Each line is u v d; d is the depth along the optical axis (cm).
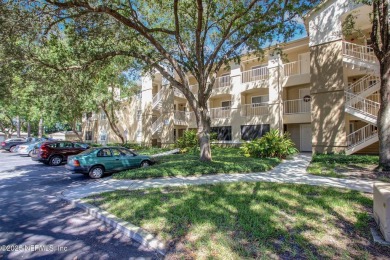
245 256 318
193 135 1919
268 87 1862
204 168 937
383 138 884
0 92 1062
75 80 1162
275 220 424
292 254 320
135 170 975
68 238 410
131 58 1373
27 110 2397
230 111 2097
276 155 1326
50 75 1074
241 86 2033
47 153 1372
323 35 1380
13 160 1714
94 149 1032
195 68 1117
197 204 522
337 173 852
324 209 475
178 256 329
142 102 2339
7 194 719
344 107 1302
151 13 1148
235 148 1930
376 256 316
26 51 919
